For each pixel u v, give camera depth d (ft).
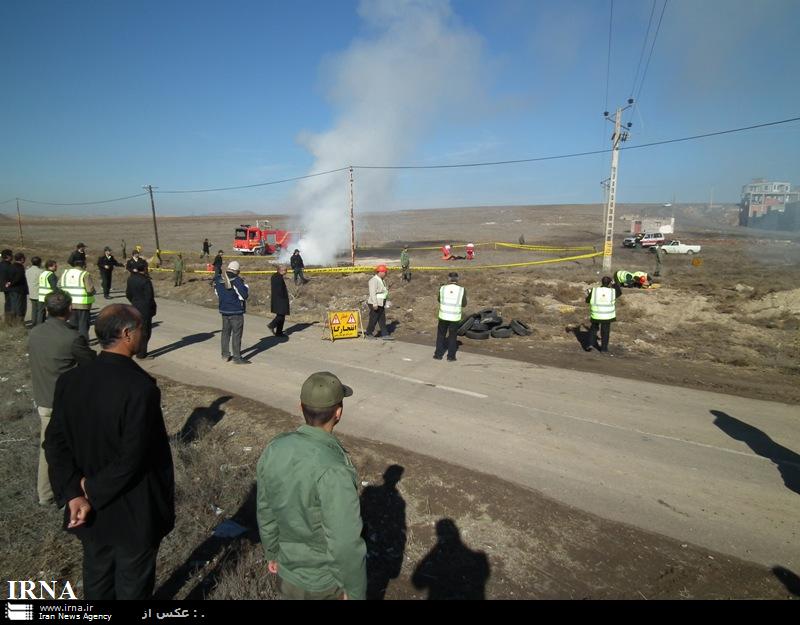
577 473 17.48
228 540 13.21
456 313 31.94
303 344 37.76
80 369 8.25
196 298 63.41
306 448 7.18
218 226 356.18
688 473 17.62
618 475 17.39
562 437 20.54
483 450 19.19
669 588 11.89
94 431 7.84
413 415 22.80
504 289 63.62
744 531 14.25
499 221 355.15
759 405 24.72
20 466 16.60
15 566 11.89
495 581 12.04
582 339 39.83
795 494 16.30
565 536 13.85
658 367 31.89
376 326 44.75
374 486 16.30
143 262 32.53
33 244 175.42
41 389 13.35
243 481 16.20
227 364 31.71
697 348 36.86
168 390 25.99
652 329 43.42
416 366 31.42
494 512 14.93
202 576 11.75
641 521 14.65
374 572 12.27
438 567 12.50
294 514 7.06
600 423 22.12
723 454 19.17
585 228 278.46
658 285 67.21
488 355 34.55
